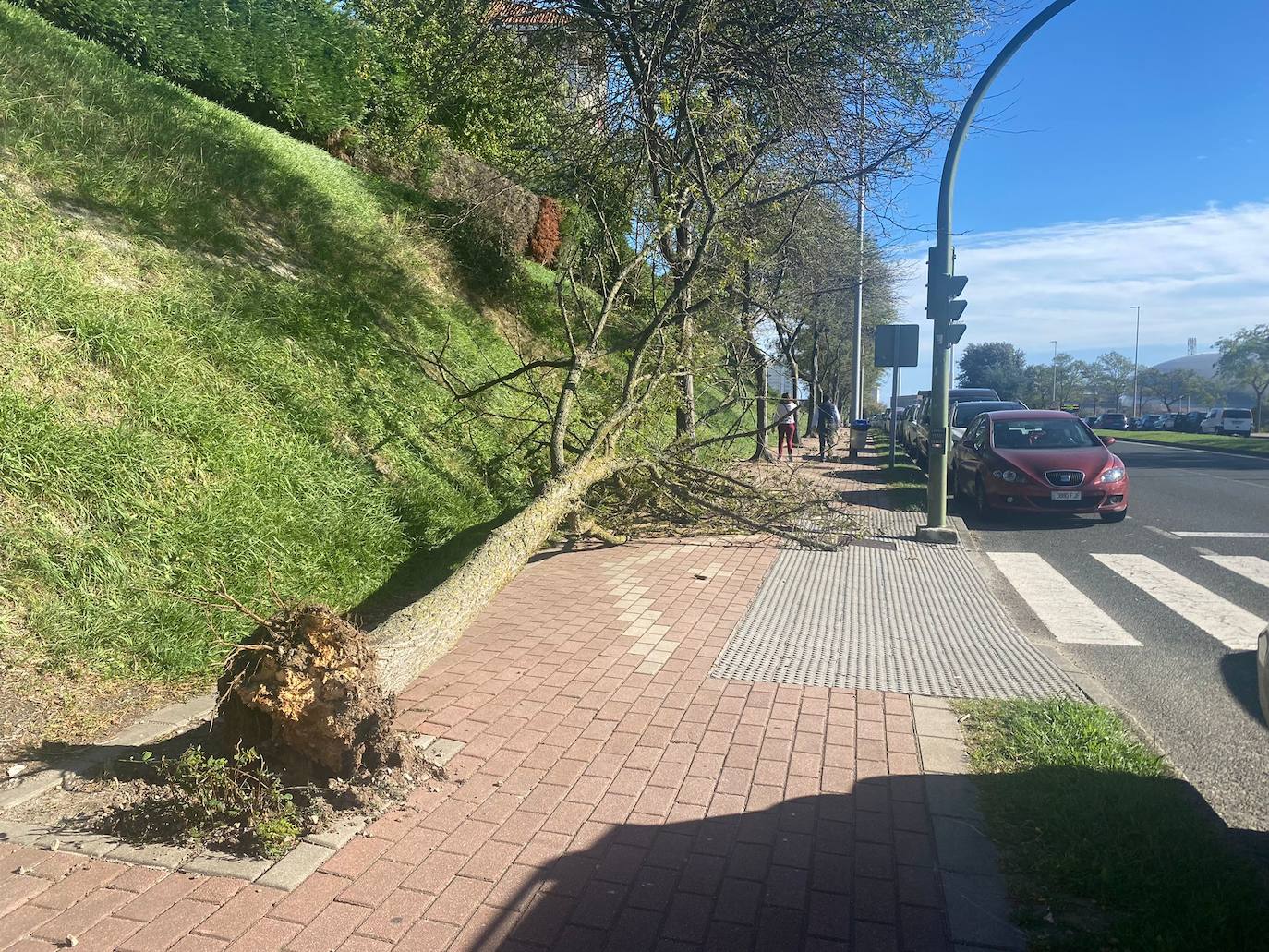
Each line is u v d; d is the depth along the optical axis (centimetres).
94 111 864
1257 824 375
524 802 375
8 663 434
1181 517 1305
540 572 830
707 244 980
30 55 864
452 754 420
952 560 930
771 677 540
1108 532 1172
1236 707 520
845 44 1077
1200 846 333
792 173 1201
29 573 470
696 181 1028
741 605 721
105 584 489
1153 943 277
